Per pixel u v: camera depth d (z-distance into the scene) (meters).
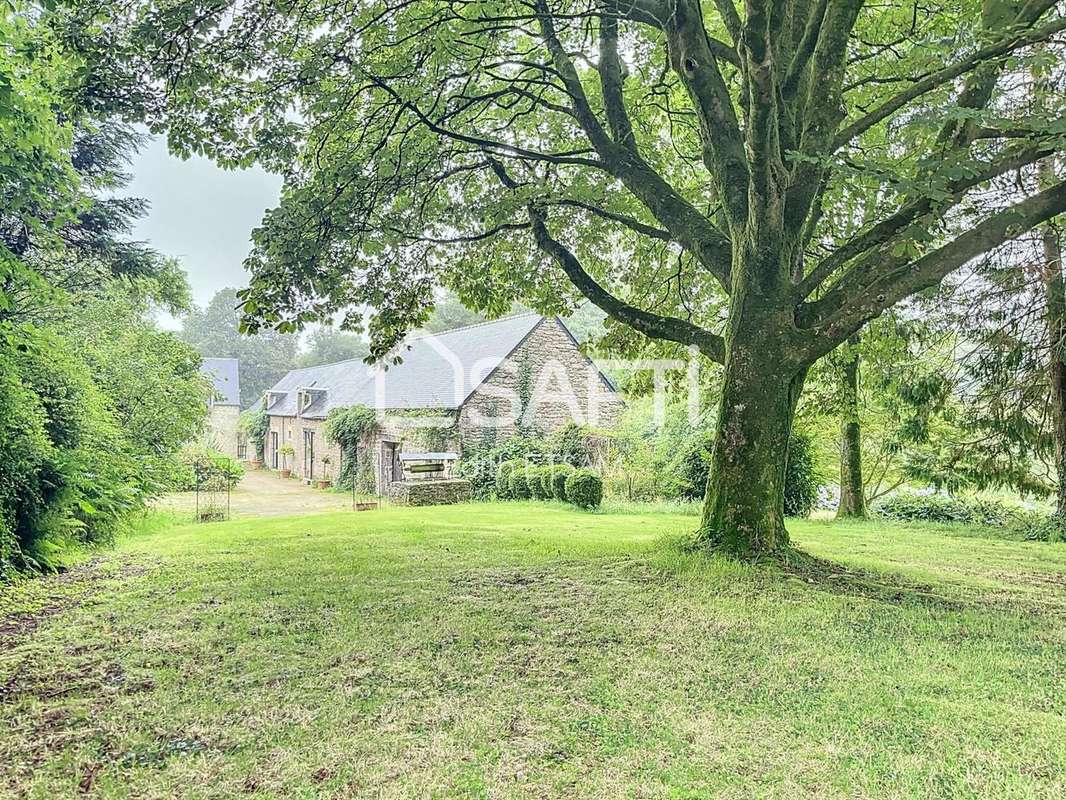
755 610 4.59
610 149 7.40
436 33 6.56
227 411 41.84
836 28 6.10
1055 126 4.16
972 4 6.38
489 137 8.69
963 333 9.52
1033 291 8.77
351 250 7.29
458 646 3.82
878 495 15.95
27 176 6.54
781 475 6.45
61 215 7.14
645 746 2.59
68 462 7.31
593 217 9.61
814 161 4.88
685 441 16.14
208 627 4.25
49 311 12.41
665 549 6.64
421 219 8.28
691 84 6.20
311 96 6.93
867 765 2.43
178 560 6.99
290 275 6.87
